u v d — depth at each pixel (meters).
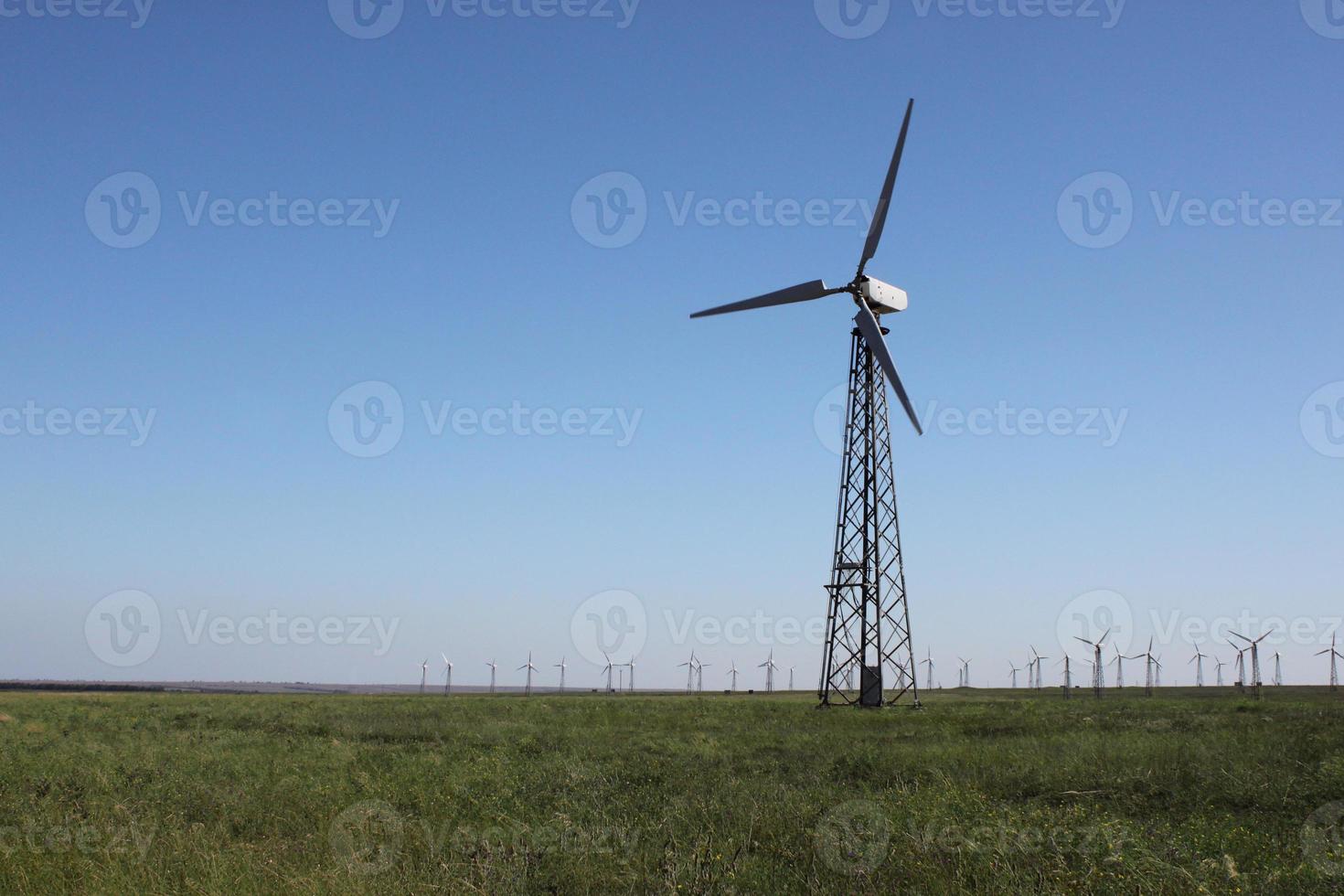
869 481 68.06
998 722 47.22
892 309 68.81
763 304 67.06
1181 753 27.97
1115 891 13.99
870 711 60.31
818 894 14.33
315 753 31.20
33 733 40.00
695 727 47.47
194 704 75.69
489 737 39.75
